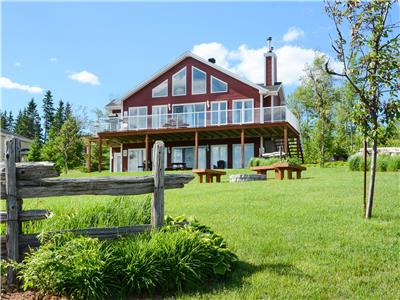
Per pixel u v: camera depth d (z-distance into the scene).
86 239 5.07
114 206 6.55
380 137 7.71
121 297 4.77
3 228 6.10
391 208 8.73
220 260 5.31
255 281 5.16
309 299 4.71
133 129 28.38
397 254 6.05
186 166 31.08
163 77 31.72
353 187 11.77
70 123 42.97
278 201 9.84
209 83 30.72
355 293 4.87
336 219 7.91
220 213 8.70
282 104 33.94
